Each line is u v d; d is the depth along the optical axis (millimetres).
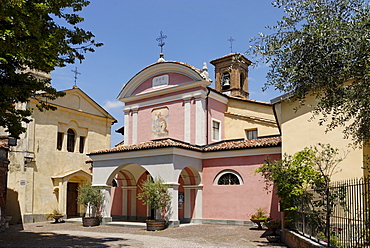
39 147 25250
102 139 30391
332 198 9656
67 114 27578
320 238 9852
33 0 10227
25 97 11703
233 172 20812
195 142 23266
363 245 7949
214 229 18469
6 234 17469
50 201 25484
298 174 13195
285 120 16297
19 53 9461
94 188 22016
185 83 24156
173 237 16031
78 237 16281
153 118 25641
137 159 20969
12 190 23969
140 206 24469
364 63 7754
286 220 13070
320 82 8445
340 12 8320
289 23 8805
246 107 25938
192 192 21938
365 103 8094
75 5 11656
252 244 13766
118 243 14250
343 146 14438
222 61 32469
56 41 10508
